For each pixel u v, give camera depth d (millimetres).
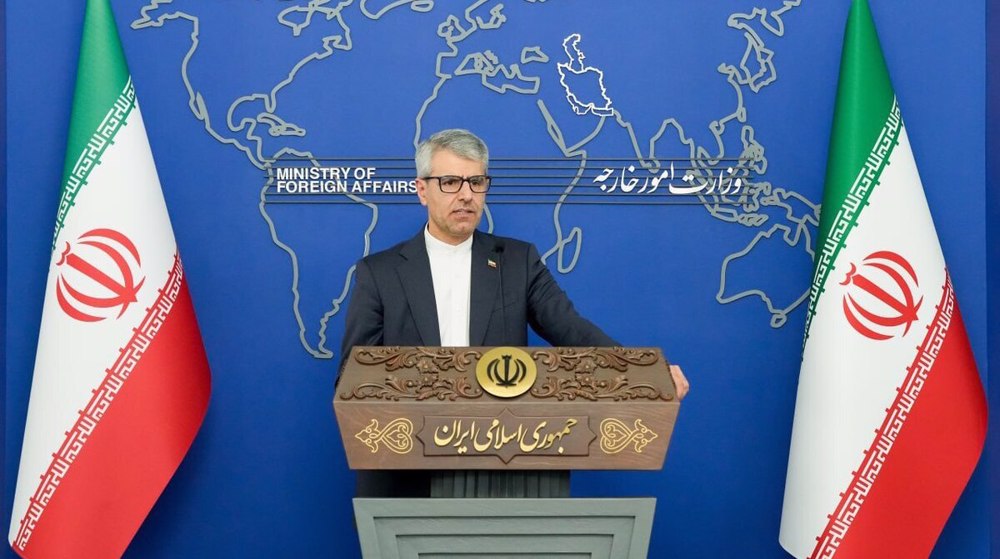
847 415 4465
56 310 4449
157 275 4512
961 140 4957
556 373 3406
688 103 4965
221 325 4906
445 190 4094
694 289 4953
